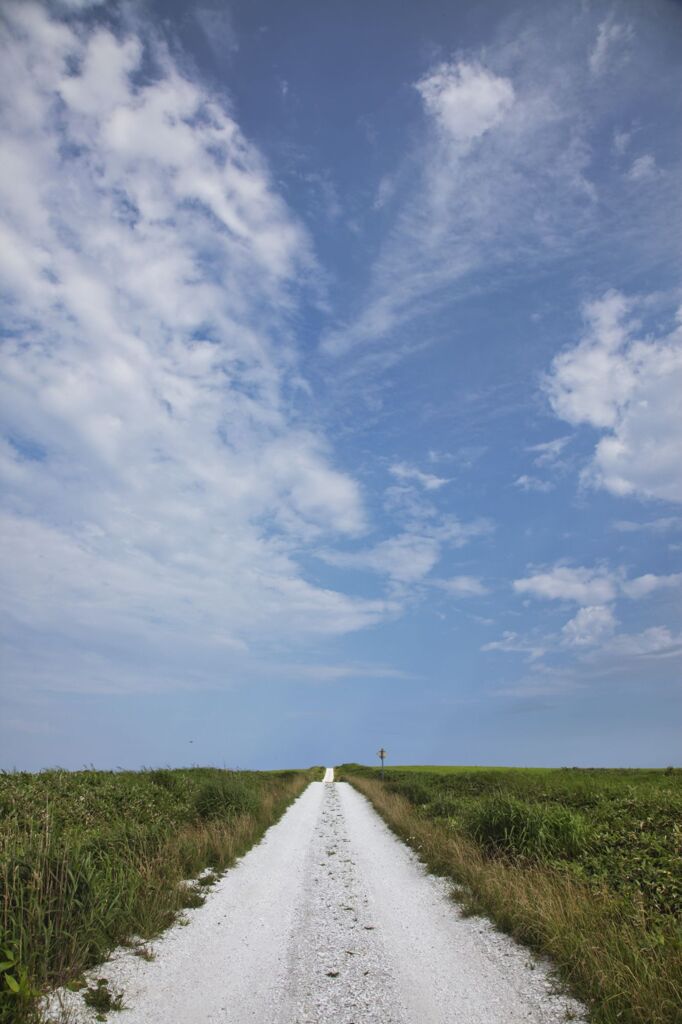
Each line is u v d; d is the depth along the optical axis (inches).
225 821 637.9
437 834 579.5
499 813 495.8
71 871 295.4
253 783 1064.8
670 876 343.3
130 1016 214.7
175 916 338.0
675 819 474.3
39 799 546.6
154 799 680.4
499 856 452.4
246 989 247.0
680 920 289.9
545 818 469.7
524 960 280.8
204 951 289.1
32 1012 205.2
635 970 233.6
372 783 1475.1
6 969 220.7
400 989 250.1
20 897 260.7
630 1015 211.5
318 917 362.6
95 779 738.8
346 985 254.4
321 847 634.8
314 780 2175.2
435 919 358.0
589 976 241.1
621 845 427.2
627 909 300.4
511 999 238.1
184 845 474.6
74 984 232.7
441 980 259.6
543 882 349.1
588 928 281.3
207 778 935.7
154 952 280.5
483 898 378.6
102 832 464.8
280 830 752.3
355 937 323.0
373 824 842.2
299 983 255.9
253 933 323.6
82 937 264.2
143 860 393.7
